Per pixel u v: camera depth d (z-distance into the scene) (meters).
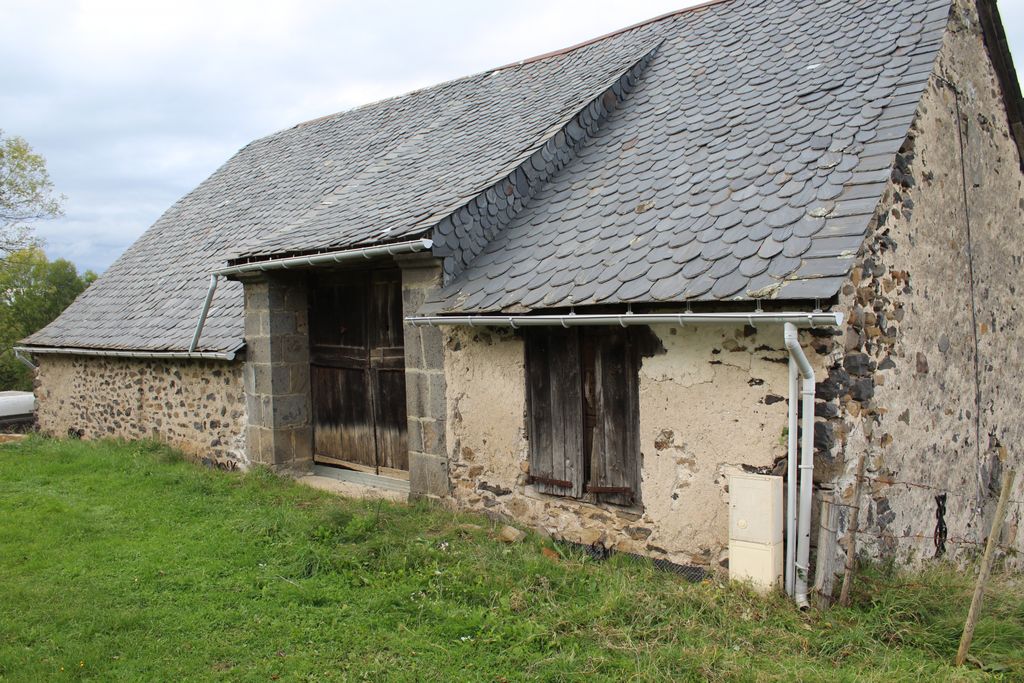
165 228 13.38
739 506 4.48
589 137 7.40
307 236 7.40
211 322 9.22
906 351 5.17
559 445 5.71
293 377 8.53
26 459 9.34
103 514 6.75
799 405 4.41
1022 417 7.32
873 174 4.64
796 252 4.32
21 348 11.96
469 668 3.84
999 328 6.89
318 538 5.81
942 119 5.89
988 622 4.01
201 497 7.33
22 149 23.31
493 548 5.40
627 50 8.67
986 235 6.70
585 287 5.12
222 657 4.05
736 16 8.12
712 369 4.79
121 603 4.72
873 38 6.19
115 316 11.16
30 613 4.52
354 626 4.35
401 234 6.12
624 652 3.88
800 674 3.55
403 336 7.27
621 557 5.22
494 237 6.55
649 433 5.14
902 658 3.72
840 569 4.41
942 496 5.62
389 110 11.52
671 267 4.82
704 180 5.60
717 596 4.40
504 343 6.04
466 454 6.41
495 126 8.36
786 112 5.88
